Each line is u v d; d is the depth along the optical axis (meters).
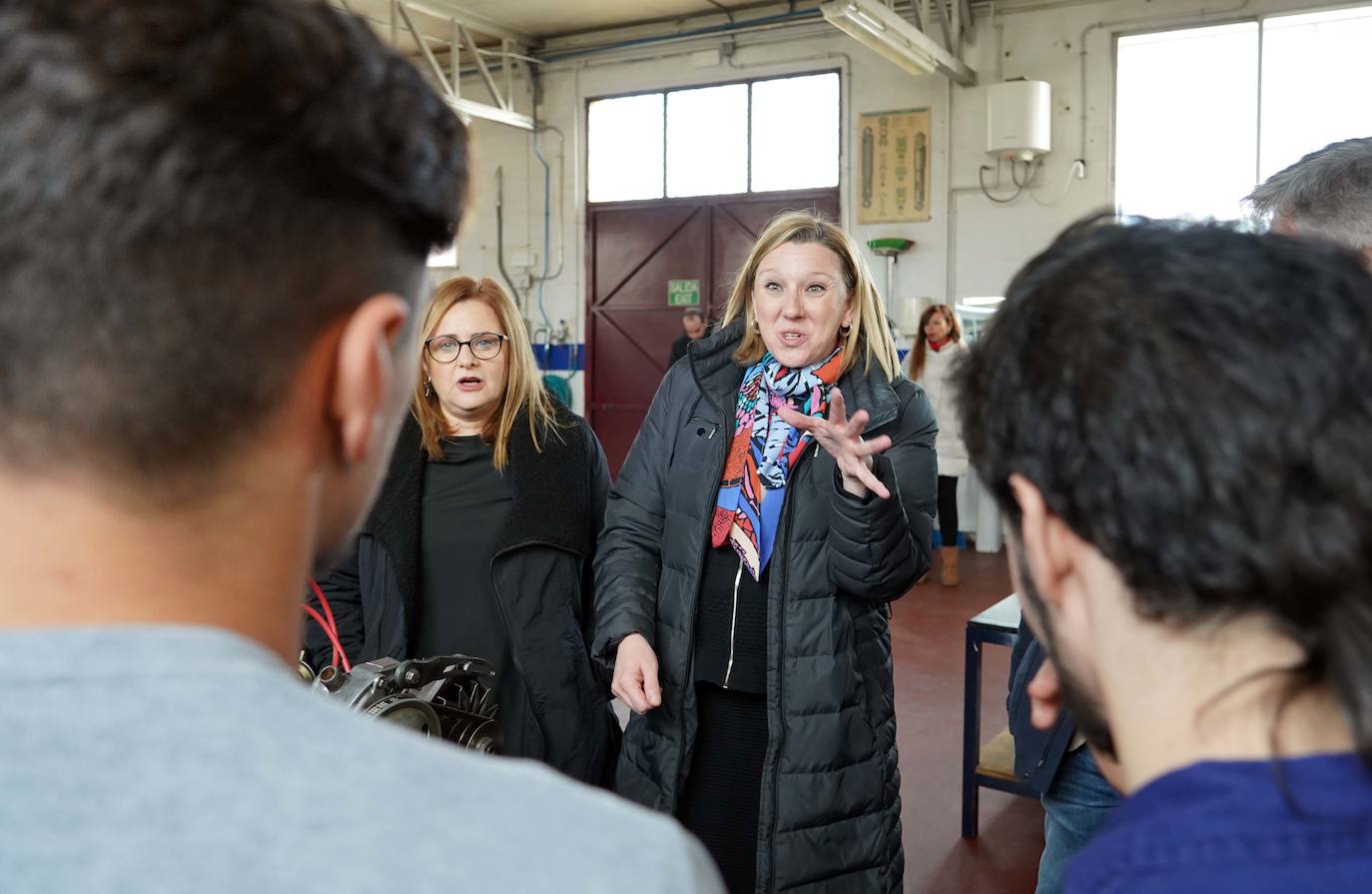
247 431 0.40
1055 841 1.42
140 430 0.37
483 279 1.96
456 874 0.36
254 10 0.38
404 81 0.43
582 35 8.79
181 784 0.35
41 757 0.35
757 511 1.80
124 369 0.36
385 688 1.05
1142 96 6.90
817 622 1.74
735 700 1.85
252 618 0.42
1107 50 6.91
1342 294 0.46
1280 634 0.47
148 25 0.36
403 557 1.83
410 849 0.36
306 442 0.42
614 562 1.90
